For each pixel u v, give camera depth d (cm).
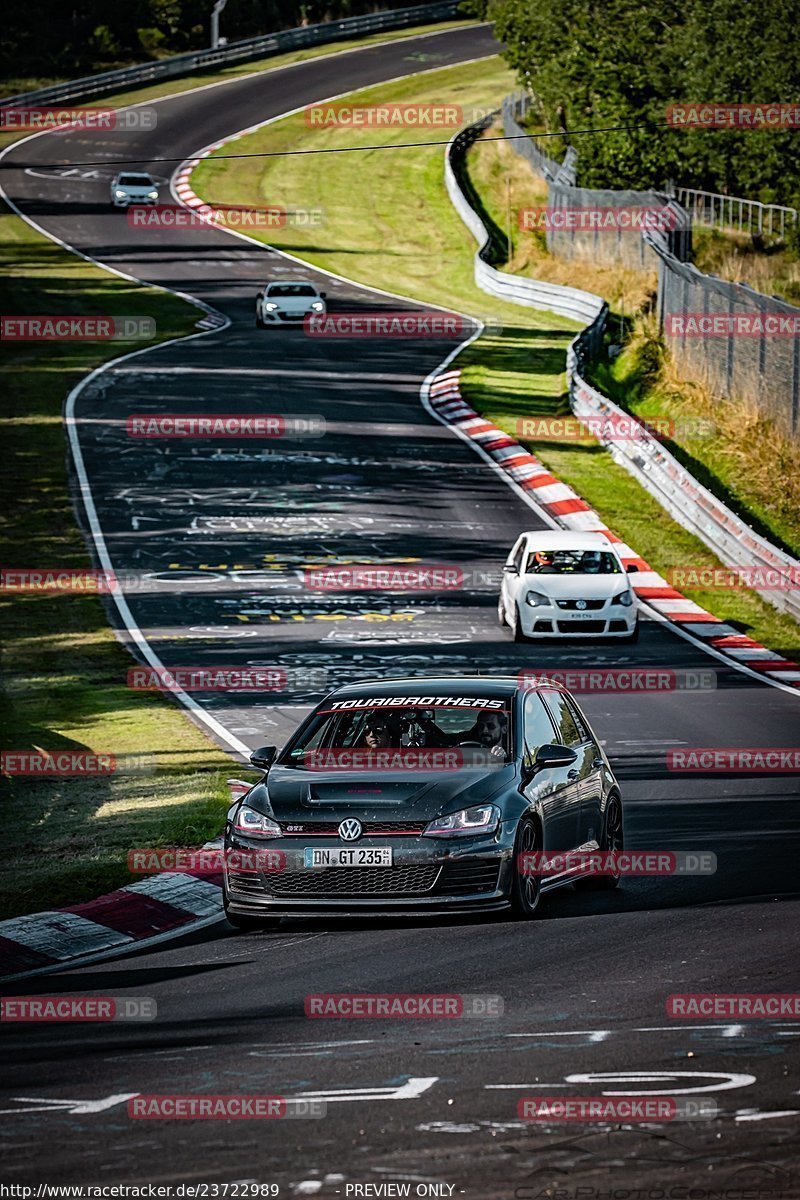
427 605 10569
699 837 5119
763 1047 2786
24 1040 3094
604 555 10056
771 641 9812
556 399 17288
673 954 3584
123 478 13875
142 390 17338
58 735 7056
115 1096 2642
